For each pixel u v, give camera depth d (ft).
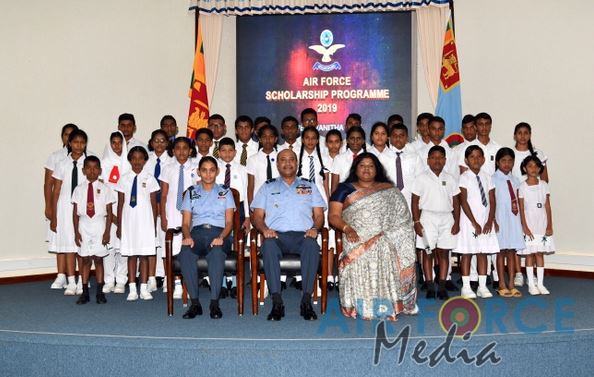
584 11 26.32
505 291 21.80
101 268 21.54
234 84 30.45
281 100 30.09
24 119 26.78
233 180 22.53
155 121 29.12
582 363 15.64
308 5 29.17
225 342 15.28
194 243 19.74
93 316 19.02
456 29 28.71
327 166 23.22
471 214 21.44
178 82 29.55
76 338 15.71
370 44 29.63
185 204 20.26
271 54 30.07
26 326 17.58
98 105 28.04
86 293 21.33
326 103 29.89
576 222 26.61
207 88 29.60
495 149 24.49
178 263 19.44
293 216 19.71
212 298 18.88
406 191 22.67
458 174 24.07
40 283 25.82
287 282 24.97
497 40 27.96
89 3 27.94
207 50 29.60
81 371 15.46
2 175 26.43
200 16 29.48
